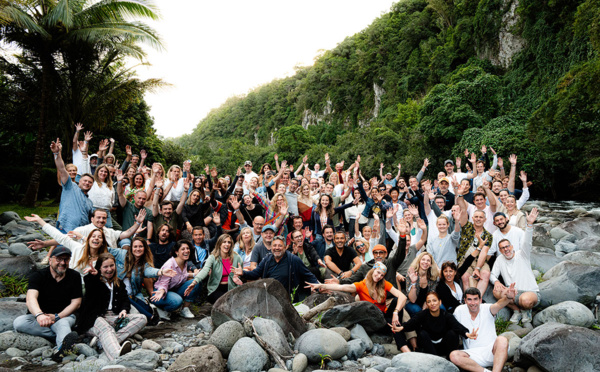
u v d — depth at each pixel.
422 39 70.00
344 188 10.60
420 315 5.15
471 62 47.78
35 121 17.88
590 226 12.86
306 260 7.55
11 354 4.61
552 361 4.58
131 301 5.64
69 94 16.42
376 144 41.41
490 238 6.41
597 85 20.22
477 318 5.12
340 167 12.19
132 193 8.27
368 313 5.56
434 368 4.47
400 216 9.20
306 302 6.34
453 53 54.53
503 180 10.32
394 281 6.45
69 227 6.62
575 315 5.65
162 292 5.88
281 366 4.57
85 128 17.33
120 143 25.48
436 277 5.70
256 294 5.37
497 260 6.35
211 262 6.51
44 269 5.04
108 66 17.75
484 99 33.31
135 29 15.50
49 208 15.31
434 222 7.18
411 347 5.30
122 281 5.53
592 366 4.53
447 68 55.19
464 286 6.16
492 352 4.89
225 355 4.75
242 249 7.26
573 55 32.09
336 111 91.12
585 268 6.63
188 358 4.28
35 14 14.70
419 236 7.20
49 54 14.96
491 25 47.03
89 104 16.61
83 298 5.21
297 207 8.77
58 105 16.11
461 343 5.35
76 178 8.46
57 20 13.81
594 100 21.36
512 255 6.19
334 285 6.02
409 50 71.31
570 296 6.30
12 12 12.84
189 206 8.20
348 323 5.62
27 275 7.14
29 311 4.88
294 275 6.38
